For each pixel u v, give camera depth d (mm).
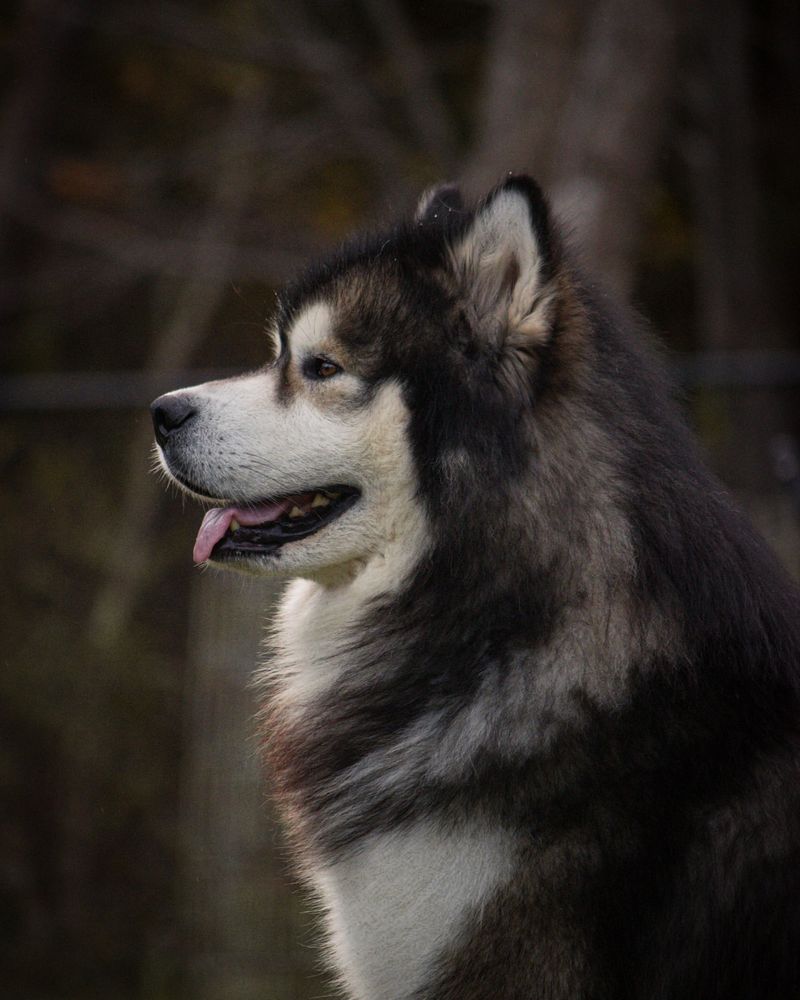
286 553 6332
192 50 20062
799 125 19047
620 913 5473
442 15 20156
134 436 20031
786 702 5730
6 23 21078
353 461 6230
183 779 18578
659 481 5805
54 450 21250
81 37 20375
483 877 5609
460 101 20062
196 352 21328
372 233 6711
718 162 17594
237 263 19422
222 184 20031
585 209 13578
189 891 13430
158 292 22219
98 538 20922
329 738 6223
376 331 6223
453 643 5945
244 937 11477
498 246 5996
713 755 5578
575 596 5738
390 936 5820
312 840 6172
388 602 6207
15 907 19281
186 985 13898
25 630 20500
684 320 20562
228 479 6414
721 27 17078
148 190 20703
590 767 5570
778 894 5449
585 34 15023
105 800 19547
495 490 5910
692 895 5488
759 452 16016
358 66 19469
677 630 5645
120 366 22688
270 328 7188
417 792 5816
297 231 19547
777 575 6023
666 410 6199
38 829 19578
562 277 6023
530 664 5742
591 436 5883
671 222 19922
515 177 5926
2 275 19906
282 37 19234
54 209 20828
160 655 20172
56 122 21453
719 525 5867
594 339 6152
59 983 18656
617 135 14281
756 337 18125
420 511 6109
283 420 6371
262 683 7148
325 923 6711
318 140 18984
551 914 5504
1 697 19953
